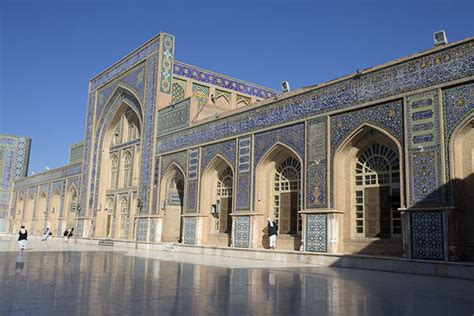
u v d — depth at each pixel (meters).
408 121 9.95
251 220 13.80
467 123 8.97
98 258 12.23
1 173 38.31
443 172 9.16
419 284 7.21
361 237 11.13
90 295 5.50
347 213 11.40
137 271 8.62
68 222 28.50
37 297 5.32
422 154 9.59
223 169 16.20
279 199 13.77
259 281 7.22
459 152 9.22
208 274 8.21
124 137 23.22
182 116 17.88
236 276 7.94
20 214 36.94
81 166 27.25
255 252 13.20
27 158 39.81
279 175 13.90
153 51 20.30
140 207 19.69
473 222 8.95
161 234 18.30
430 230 9.23
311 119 12.33
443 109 9.39
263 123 13.98
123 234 22.06
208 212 16.27
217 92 21.97
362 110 11.05
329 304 5.08
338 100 11.67
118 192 22.66
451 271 8.65
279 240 13.44
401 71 10.29
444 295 5.94
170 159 18.20
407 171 9.80
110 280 7.08
